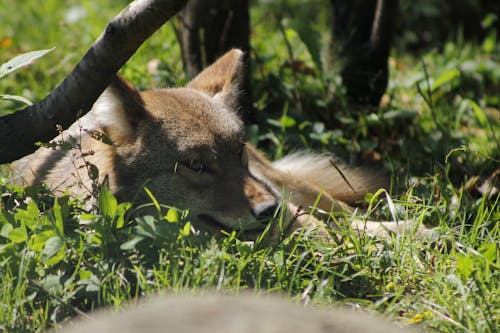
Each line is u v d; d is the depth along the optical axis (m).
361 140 12.09
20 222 7.43
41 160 9.63
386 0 11.89
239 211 8.38
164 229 7.12
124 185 8.73
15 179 9.51
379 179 10.58
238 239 8.25
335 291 7.02
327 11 17.55
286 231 8.64
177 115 8.79
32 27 15.52
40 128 8.48
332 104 12.42
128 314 3.85
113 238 7.11
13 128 8.55
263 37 15.36
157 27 7.80
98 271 6.85
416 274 7.46
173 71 12.75
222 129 8.80
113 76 8.62
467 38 17.84
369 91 12.52
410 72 15.38
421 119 12.34
